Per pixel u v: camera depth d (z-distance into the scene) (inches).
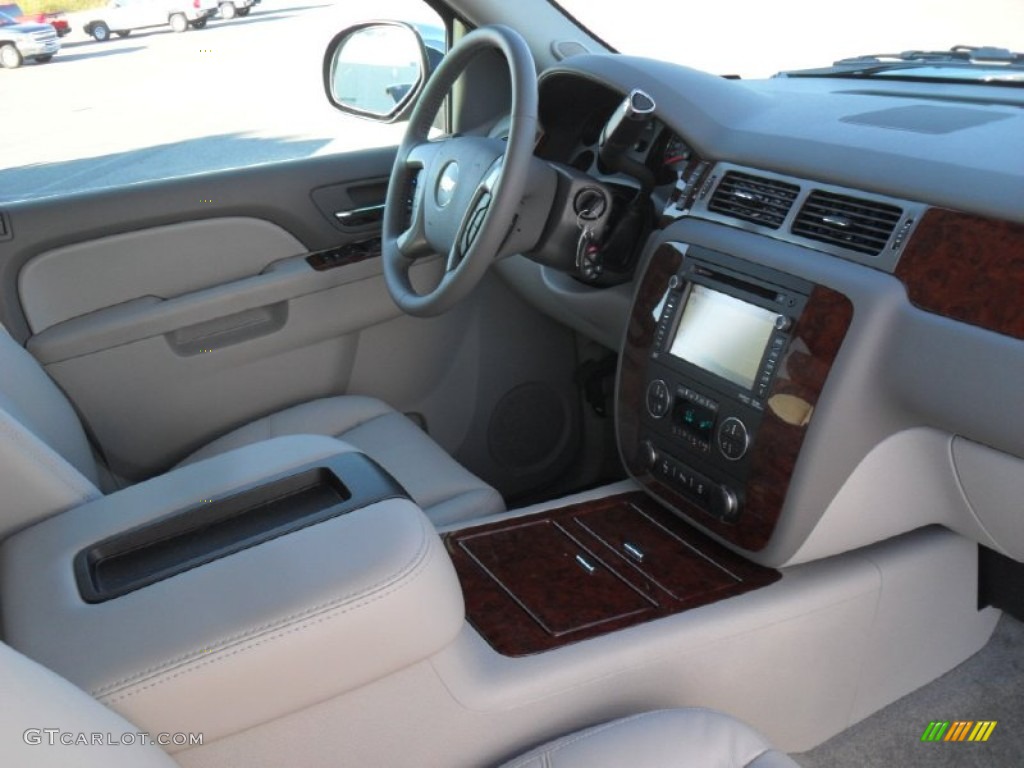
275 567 31.4
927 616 50.8
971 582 52.2
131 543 35.1
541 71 64.2
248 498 37.2
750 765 32.1
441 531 51.1
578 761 32.1
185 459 64.1
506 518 52.3
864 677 49.3
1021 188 36.4
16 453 35.6
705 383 46.3
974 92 50.7
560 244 54.8
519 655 39.3
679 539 49.9
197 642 28.8
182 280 64.0
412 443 61.7
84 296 61.4
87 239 60.8
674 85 53.2
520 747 37.1
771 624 43.3
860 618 46.8
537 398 77.0
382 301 69.7
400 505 34.9
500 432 76.6
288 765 31.6
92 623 30.1
